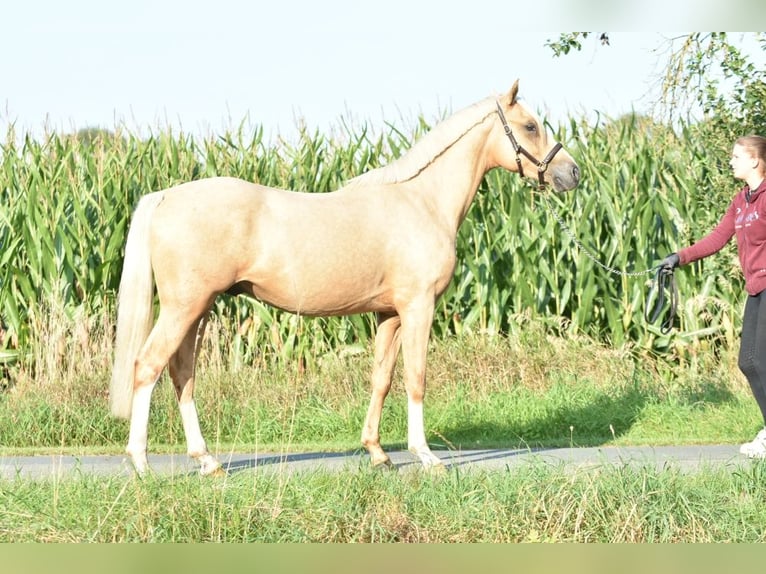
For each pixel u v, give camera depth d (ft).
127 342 23.27
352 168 44.21
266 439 32.04
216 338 39.24
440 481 21.11
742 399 36.17
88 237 40.91
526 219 42.98
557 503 19.27
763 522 19.29
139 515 17.95
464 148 26.66
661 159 44.65
